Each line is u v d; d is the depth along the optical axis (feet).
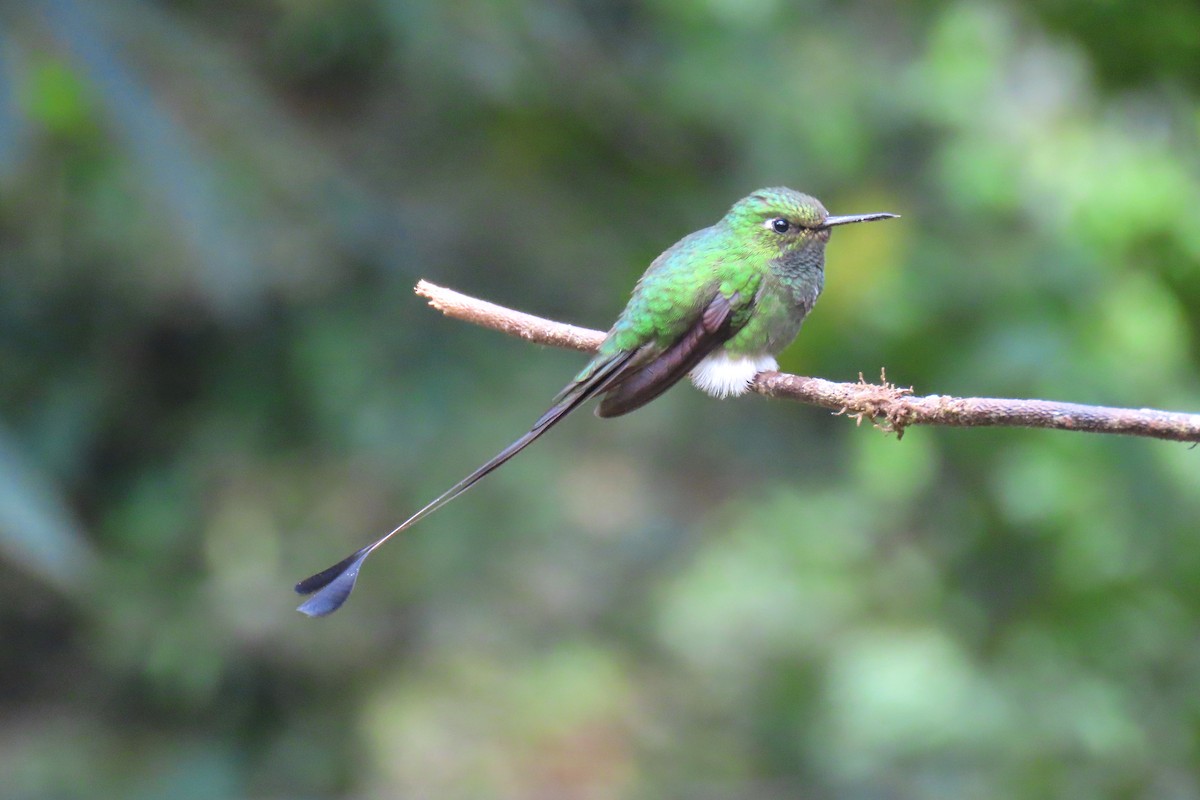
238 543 42.88
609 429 45.52
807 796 40.24
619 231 37.17
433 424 39.34
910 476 36.86
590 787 41.98
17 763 43.91
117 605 42.09
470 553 43.29
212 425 42.78
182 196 26.89
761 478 45.52
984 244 36.70
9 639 46.75
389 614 44.47
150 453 43.37
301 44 38.04
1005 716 34.27
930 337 33.22
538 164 36.65
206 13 37.83
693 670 44.55
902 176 41.32
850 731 39.01
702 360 22.97
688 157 37.47
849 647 40.55
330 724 43.78
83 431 40.83
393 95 39.83
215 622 42.32
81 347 41.45
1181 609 31.30
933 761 36.91
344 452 40.24
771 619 43.06
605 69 35.91
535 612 45.42
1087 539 31.68
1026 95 39.96
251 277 33.91
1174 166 31.76
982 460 34.01
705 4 38.81
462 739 43.24
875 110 41.06
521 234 38.32
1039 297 33.55
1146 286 32.71
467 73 34.14
